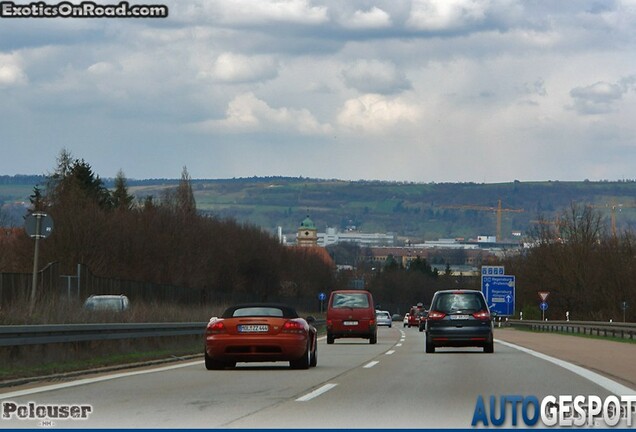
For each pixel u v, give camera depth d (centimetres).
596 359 5312
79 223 13738
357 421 2488
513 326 17712
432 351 6078
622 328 9400
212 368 4484
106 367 4522
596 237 19862
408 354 6041
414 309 19075
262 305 4662
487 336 5978
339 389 3388
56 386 3488
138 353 5462
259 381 3741
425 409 2758
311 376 4028
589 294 18975
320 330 14075
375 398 3066
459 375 4056
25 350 4281
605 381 3706
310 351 4609
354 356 5784
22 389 3353
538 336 10562
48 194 17650
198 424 2427
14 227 13750
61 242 13350
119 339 5344
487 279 15850
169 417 2567
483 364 4853
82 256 13462
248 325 4388
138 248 15600
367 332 8269
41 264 12631
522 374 4103
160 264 16375
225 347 4359
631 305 17988
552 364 4828
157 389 3369
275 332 4378
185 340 6719
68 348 4741
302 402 2947
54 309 5691
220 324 4400
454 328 5978
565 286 19475
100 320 6084
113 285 8725
